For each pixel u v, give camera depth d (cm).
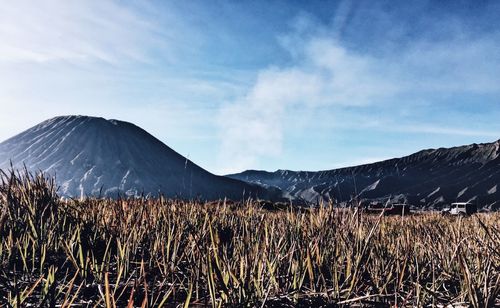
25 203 447
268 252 316
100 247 419
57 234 412
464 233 420
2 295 273
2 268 327
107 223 462
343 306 272
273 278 281
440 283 318
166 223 446
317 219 393
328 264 337
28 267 350
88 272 331
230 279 266
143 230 431
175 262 352
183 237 422
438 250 389
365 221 408
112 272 345
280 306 267
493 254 315
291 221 417
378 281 314
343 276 330
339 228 370
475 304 246
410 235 446
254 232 401
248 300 249
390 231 470
